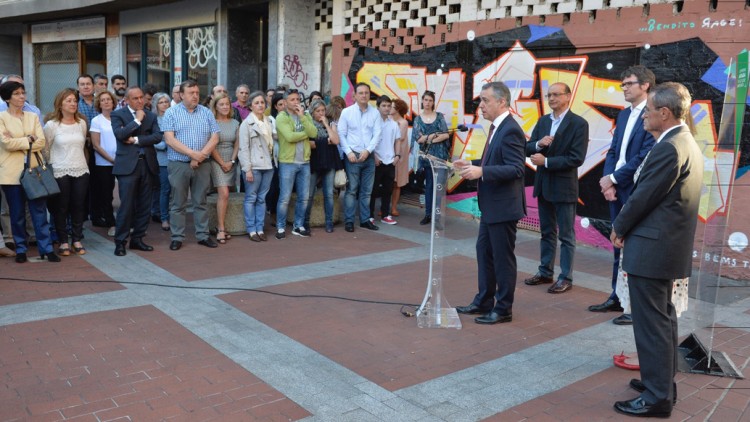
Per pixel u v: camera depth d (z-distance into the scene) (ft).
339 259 23.86
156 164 24.02
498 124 16.48
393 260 23.97
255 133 25.58
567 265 20.36
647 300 12.01
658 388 12.00
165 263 22.35
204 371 13.53
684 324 17.66
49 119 22.47
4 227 23.44
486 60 29.91
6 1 56.75
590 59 25.95
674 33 23.20
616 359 14.64
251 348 14.93
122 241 23.22
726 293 19.67
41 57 62.95
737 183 20.52
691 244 11.99
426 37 32.68
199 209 24.95
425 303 17.24
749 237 20.39
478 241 17.78
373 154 29.27
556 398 12.83
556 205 20.33
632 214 11.88
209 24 43.57
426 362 14.48
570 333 16.66
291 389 12.84
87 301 17.89
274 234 27.99
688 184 11.72
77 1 49.60
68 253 23.02
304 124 26.68
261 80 44.04
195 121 23.58
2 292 18.43
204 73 45.16
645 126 12.46
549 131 20.24
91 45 58.03
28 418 11.27
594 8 25.54
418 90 33.40
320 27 39.09
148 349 14.62
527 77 28.32
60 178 22.30
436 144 30.12
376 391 12.89
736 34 21.67
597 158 26.13
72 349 14.46
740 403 12.82
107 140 26.07
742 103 14.28
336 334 16.07
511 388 13.24
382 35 34.91
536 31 27.73
